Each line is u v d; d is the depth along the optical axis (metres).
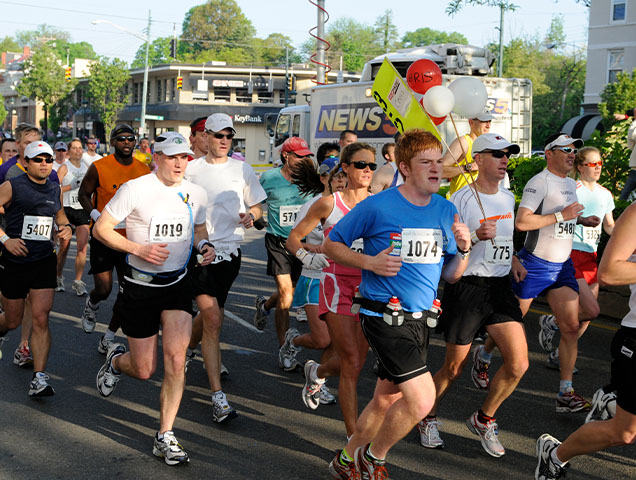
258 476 4.34
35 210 5.61
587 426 3.84
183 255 4.65
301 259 4.80
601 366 6.77
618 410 3.66
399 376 3.74
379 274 3.72
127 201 4.51
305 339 5.82
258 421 5.27
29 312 6.39
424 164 3.79
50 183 5.73
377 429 4.02
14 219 5.61
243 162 6.03
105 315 8.43
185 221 4.64
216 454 4.66
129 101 62.16
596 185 6.66
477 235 4.46
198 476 4.33
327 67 20.81
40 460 4.52
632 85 28.27
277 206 6.73
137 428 5.08
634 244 3.44
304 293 5.63
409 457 4.64
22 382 6.00
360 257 3.78
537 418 5.41
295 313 8.98
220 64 56.12
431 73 5.51
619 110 28.22
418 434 5.04
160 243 4.55
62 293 9.60
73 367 6.45
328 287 4.61
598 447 3.81
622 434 3.67
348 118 17.06
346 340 4.55
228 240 5.82
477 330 4.68
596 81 33.97
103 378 5.16
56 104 71.62
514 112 16.05
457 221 3.95
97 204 7.05
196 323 6.10
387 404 3.96
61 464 4.47
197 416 5.34
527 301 5.63
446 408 5.62
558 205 5.52
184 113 54.53
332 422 5.28
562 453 3.96
